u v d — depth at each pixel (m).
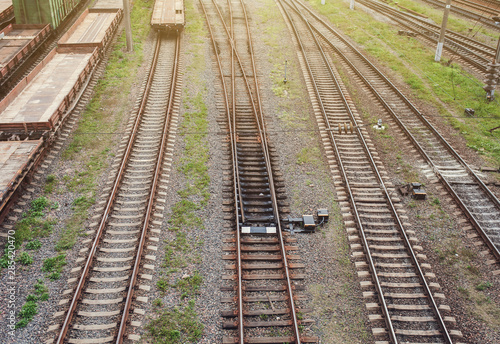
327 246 13.15
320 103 21.08
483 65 25.59
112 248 12.54
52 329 10.13
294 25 31.98
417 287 11.79
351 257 12.75
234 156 16.95
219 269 12.09
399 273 12.14
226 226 13.65
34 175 15.23
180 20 27.95
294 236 13.48
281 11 35.81
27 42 23.38
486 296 11.54
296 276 11.96
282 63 25.78
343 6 38.34
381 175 16.38
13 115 16.41
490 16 35.22
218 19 32.91
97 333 10.12
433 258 12.77
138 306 10.86
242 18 33.34
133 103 20.56
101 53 23.61
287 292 11.49
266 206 14.81
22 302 10.95
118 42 27.31
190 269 12.08
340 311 11.09
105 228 13.22
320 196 15.27
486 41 29.84
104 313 10.60
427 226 13.97
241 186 15.56
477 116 20.62
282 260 12.49
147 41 27.98
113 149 17.25
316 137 18.80
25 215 13.62
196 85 22.59
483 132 19.34
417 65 26.08
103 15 30.28
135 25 30.41
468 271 12.31
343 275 12.14
